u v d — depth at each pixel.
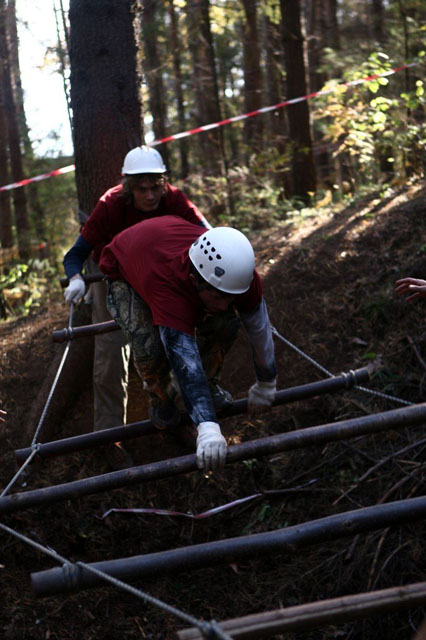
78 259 4.30
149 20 12.10
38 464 4.91
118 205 4.18
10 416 5.21
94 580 2.36
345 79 8.73
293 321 5.50
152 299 2.90
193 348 2.80
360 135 8.02
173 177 13.14
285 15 10.14
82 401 5.34
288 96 10.30
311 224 6.82
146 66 12.52
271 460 4.81
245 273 2.86
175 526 4.64
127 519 4.68
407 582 3.81
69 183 13.72
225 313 3.20
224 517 4.61
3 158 12.98
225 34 14.62
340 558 4.07
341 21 15.63
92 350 5.31
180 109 14.79
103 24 5.12
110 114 5.18
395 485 4.23
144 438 5.10
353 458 4.59
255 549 2.44
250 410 3.34
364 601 2.15
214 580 4.33
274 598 4.08
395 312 5.23
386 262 5.67
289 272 5.93
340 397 4.93
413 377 4.82
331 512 4.36
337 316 5.43
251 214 9.55
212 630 2.00
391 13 10.84
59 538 4.57
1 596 4.20
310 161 10.38
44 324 5.91
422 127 7.82
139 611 4.22
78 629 4.10
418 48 9.56
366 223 6.25
